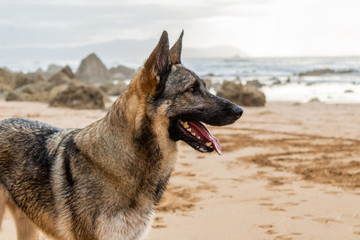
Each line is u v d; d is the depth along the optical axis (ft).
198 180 26.04
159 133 12.14
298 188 24.11
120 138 11.84
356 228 18.02
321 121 53.88
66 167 12.21
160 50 11.85
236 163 30.66
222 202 21.65
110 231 11.64
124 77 226.99
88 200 11.66
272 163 30.55
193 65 335.06
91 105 69.21
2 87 114.42
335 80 136.87
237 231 17.81
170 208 20.80
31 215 12.94
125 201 11.77
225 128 48.37
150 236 17.28
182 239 17.02
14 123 14.15
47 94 85.81
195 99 12.51
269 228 18.12
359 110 64.90
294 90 107.65
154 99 11.98
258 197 22.44
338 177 26.53
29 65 461.78
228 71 229.86
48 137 13.41
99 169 11.75
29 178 12.76
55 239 12.78
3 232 17.12
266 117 58.54
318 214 19.76
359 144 38.01
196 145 12.48
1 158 13.38
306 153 34.17
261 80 148.25
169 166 12.57
